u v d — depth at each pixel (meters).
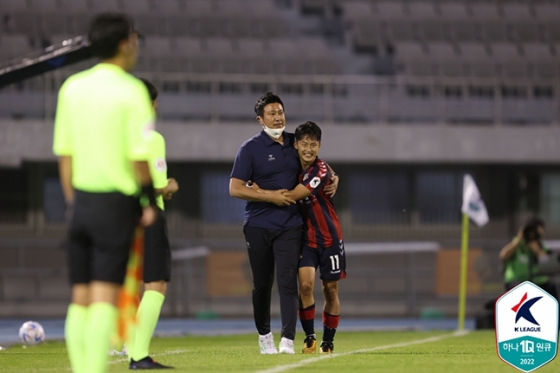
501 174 72.69
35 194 68.50
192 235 69.81
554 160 69.69
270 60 76.56
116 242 13.10
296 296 23.00
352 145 68.00
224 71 75.81
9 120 65.12
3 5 75.81
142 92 13.55
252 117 72.00
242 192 22.55
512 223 72.62
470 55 79.56
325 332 24.55
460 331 47.22
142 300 18.94
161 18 79.06
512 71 79.19
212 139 67.06
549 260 44.34
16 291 63.19
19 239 68.00
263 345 23.53
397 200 72.19
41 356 24.80
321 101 71.56
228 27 79.75
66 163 13.79
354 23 81.06
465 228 48.88
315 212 23.34
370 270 66.50
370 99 72.19
